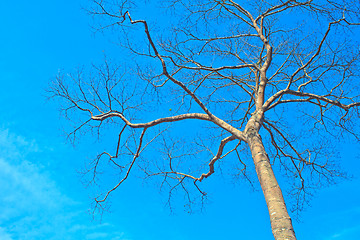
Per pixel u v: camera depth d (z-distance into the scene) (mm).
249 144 7023
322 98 8422
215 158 9148
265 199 5996
